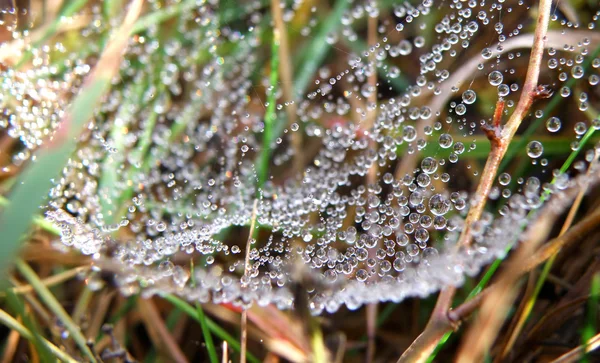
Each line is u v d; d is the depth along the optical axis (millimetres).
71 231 125
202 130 148
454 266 112
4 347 124
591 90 135
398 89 147
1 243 91
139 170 138
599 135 128
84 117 104
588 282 121
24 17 147
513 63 139
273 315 123
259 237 134
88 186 134
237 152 145
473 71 140
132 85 148
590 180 115
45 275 129
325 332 129
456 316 109
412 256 124
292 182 141
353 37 154
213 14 157
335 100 149
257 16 157
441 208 127
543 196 116
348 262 127
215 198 138
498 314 115
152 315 128
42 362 118
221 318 127
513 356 121
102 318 127
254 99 151
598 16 138
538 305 125
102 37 148
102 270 124
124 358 119
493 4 141
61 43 147
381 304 132
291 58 154
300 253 128
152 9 154
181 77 152
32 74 141
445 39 144
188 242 129
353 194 137
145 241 129
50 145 101
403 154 136
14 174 133
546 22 117
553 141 131
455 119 139
